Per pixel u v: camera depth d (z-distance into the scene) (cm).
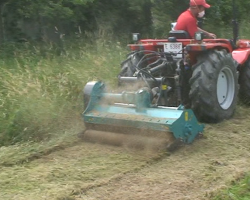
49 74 1262
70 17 1708
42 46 1611
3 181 764
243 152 888
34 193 718
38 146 921
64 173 795
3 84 1161
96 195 712
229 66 1070
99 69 1320
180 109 899
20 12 1608
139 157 862
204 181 758
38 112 1033
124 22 1875
